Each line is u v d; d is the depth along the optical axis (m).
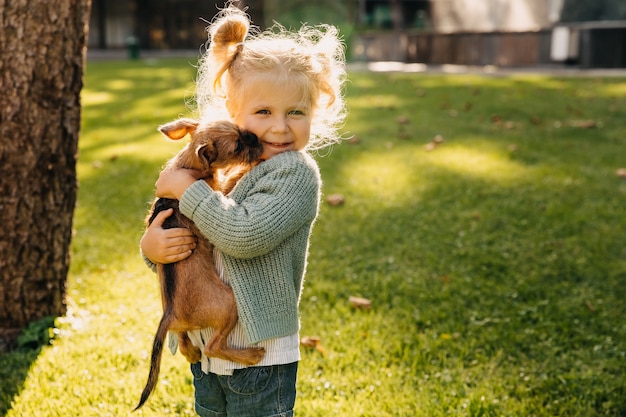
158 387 3.42
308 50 2.32
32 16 3.58
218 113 2.49
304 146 2.33
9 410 3.22
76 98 3.87
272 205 2.14
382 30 24.08
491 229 5.61
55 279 4.00
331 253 5.20
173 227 2.27
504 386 3.49
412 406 3.29
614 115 9.80
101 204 6.32
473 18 22.23
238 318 2.23
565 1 18.48
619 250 5.20
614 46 17.05
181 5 30.84
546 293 4.54
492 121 9.71
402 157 7.75
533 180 6.81
